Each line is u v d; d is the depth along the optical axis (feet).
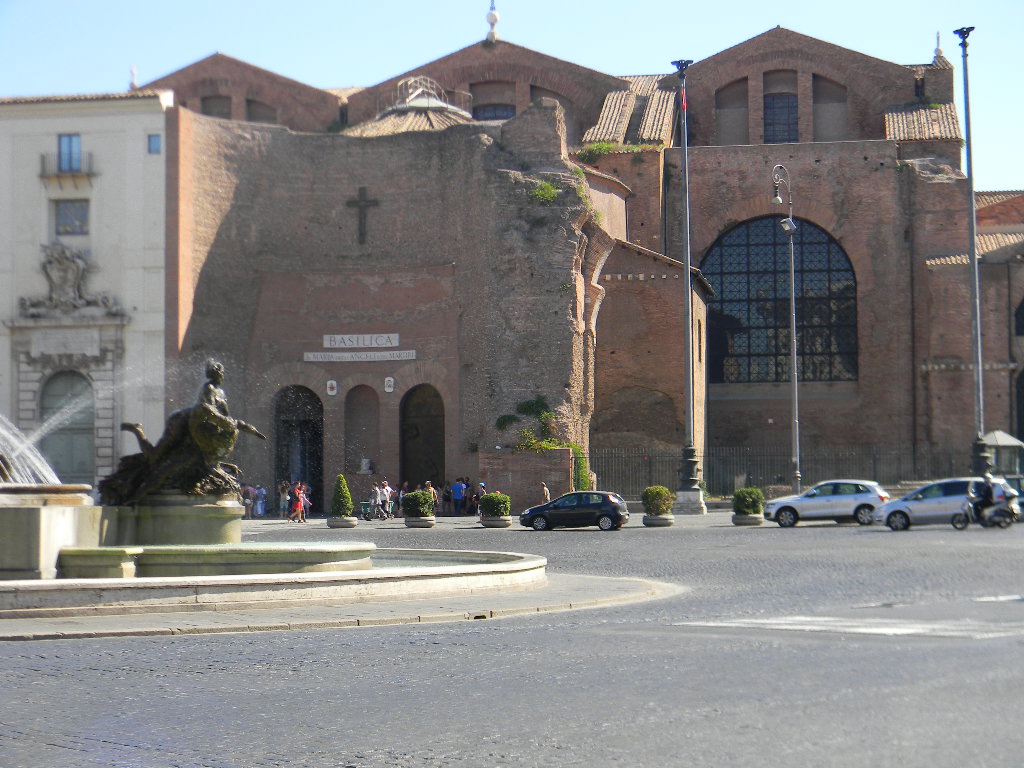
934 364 215.10
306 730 31.65
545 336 178.29
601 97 248.32
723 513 169.89
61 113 184.65
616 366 202.08
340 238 194.90
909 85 242.99
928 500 129.59
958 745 27.07
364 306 193.06
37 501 66.85
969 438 212.84
